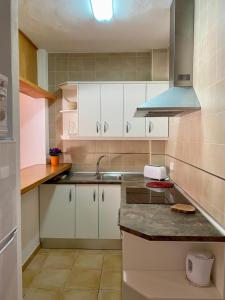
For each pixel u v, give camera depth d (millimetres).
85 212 3191
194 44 2152
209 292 1536
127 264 1761
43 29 2867
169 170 3314
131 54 3662
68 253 3115
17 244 1584
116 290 2350
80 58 3686
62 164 3666
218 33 1597
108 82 3377
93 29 2873
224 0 1498
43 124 3658
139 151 3721
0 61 1382
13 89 1566
